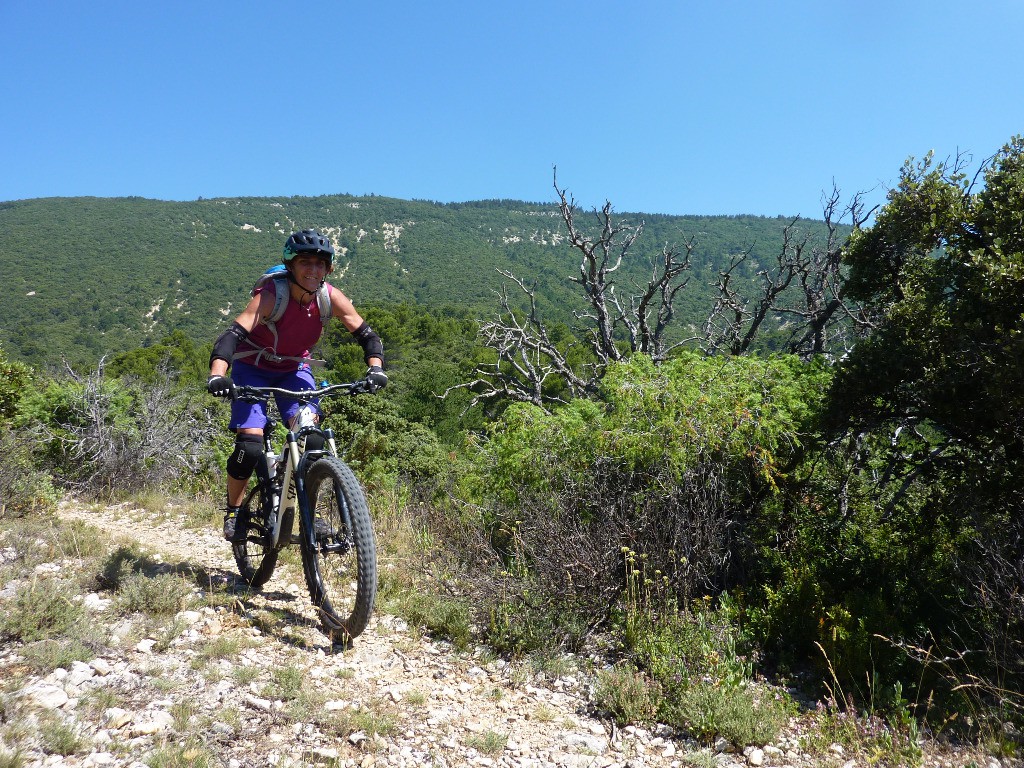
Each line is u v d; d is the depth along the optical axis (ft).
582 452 20.12
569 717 11.52
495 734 10.23
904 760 10.78
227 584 15.47
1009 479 16.52
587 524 17.40
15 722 8.50
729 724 11.06
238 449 13.69
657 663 13.08
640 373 20.10
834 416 18.67
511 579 15.90
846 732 11.60
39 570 14.71
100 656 10.84
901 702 12.32
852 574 17.61
